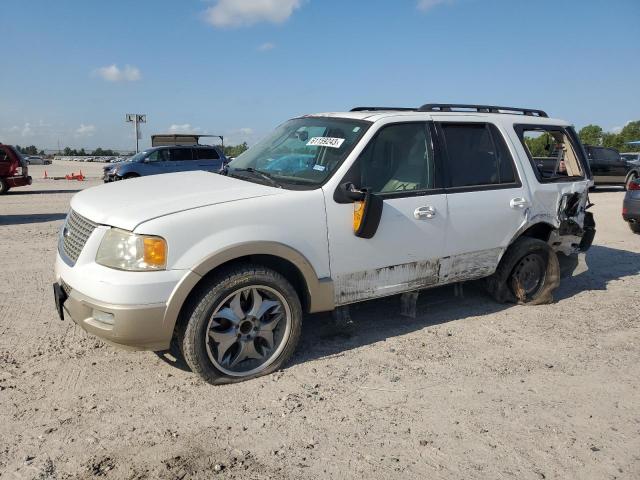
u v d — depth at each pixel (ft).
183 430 10.05
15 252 24.26
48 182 83.10
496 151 16.19
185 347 11.37
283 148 15.02
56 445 9.46
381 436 10.04
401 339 14.65
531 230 17.61
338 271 13.02
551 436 10.21
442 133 15.10
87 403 10.92
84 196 13.12
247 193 12.20
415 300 15.51
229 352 12.01
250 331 12.03
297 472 8.93
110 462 9.04
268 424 10.34
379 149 13.87
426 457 9.43
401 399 11.43
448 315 16.58
